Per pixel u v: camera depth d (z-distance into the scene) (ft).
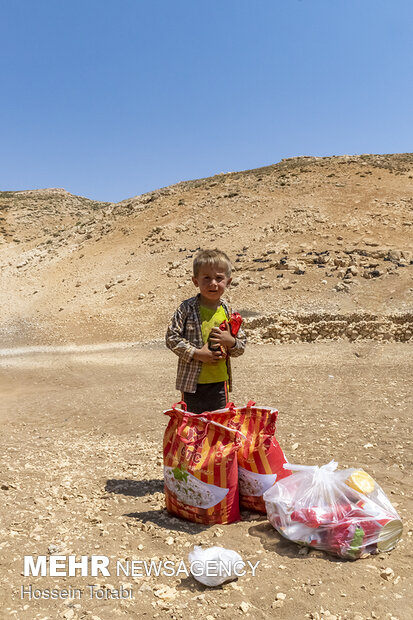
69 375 46.16
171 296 81.97
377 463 15.90
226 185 139.85
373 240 91.50
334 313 60.85
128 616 8.39
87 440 21.22
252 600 8.79
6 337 75.10
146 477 15.57
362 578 9.31
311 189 124.98
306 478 11.33
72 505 13.19
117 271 102.58
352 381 31.40
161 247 109.09
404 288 68.80
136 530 11.61
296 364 41.34
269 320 61.72
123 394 32.91
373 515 10.34
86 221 154.30
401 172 134.82
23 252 145.59
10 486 14.44
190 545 10.81
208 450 12.03
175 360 49.90
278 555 10.24
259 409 12.71
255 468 12.34
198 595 8.95
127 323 74.02
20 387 42.11
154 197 145.69
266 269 82.84
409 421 20.51
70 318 81.00
